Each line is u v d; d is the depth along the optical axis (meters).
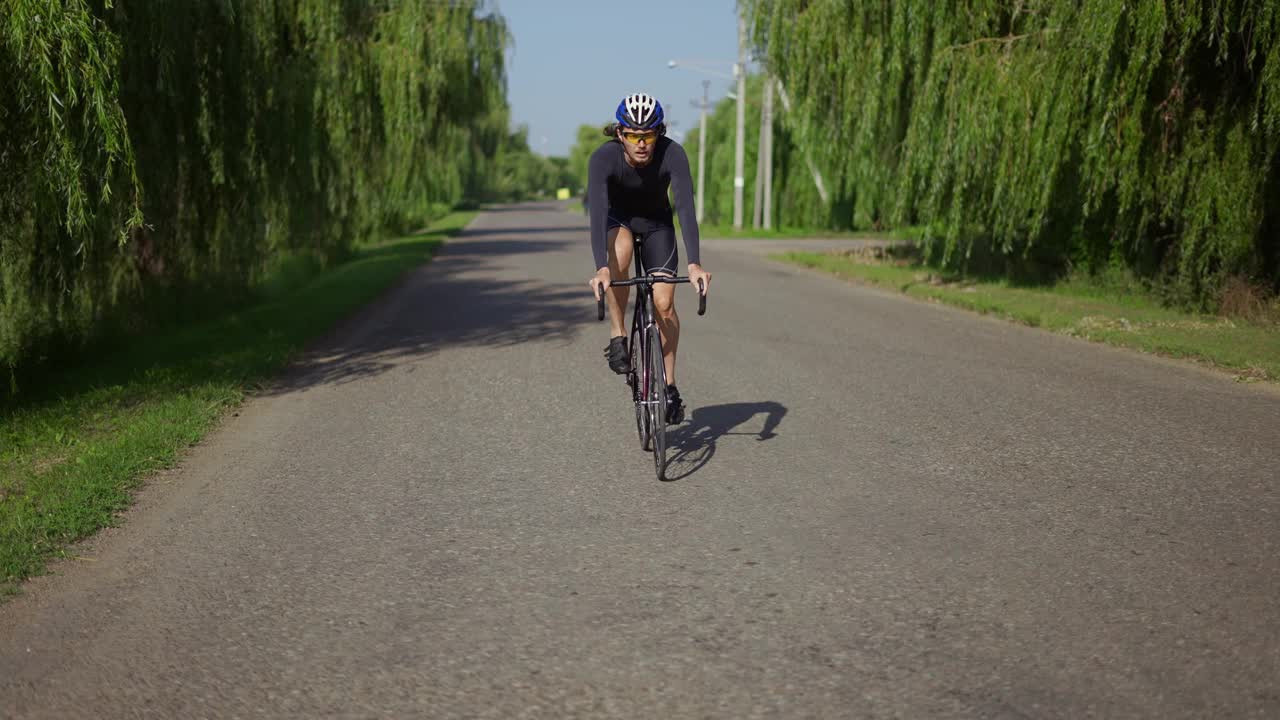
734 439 6.85
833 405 7.97
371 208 26.30
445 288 18.53
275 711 3.21
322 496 5.63
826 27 19.33
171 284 13.12
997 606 3.95
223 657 3.60
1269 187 12.84
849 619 3.85
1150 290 14.97
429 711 3.19
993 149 15.39
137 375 9.38
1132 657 3.48
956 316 14.09
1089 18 12.71
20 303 10.03
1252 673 3.35
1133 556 4.50
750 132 47.91
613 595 4.12
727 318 13.73
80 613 4.01
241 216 13.03
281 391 8.87
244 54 11.75
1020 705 3.16
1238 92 12.56
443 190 46.12
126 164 7.48
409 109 24.83
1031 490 5.57
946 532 4.86
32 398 8.59
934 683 3.31
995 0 16.34
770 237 40.28
